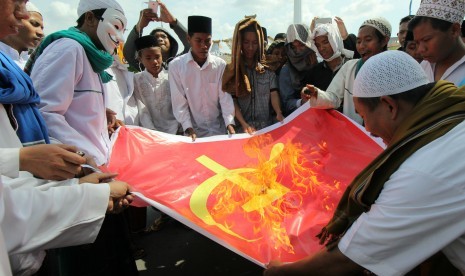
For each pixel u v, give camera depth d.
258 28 3.47
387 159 1.25
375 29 3.12
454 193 1.10
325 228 1.68
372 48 3.13
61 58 2.12
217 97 3.66
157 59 3.69
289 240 2.14
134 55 4.66
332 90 3.29
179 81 3.55
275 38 5.66
